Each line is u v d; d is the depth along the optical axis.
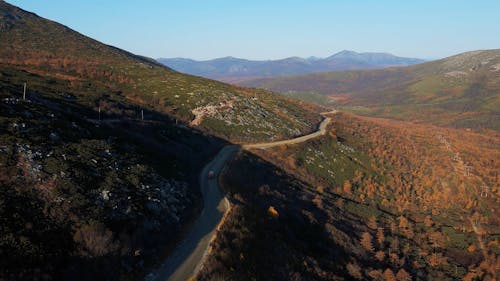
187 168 54.53
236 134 86.56
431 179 105.94
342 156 97.12
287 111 120.31
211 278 27.38
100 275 25.14
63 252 25.34
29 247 24.03
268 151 79.38
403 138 138.25
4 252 22.83
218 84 129.88
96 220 28.80
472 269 65.88
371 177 94.00
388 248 63.66
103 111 66.75
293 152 84.12
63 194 29.69
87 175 33.53
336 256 47.44
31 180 29.69
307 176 77.75
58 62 110.25
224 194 46.97
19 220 25.66
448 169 112.50
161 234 32.81
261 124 96.06
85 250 26.00
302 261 38.28
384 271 52.22
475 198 99.12
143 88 103.44
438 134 161.25
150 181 39.09
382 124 167.50
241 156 69.31
